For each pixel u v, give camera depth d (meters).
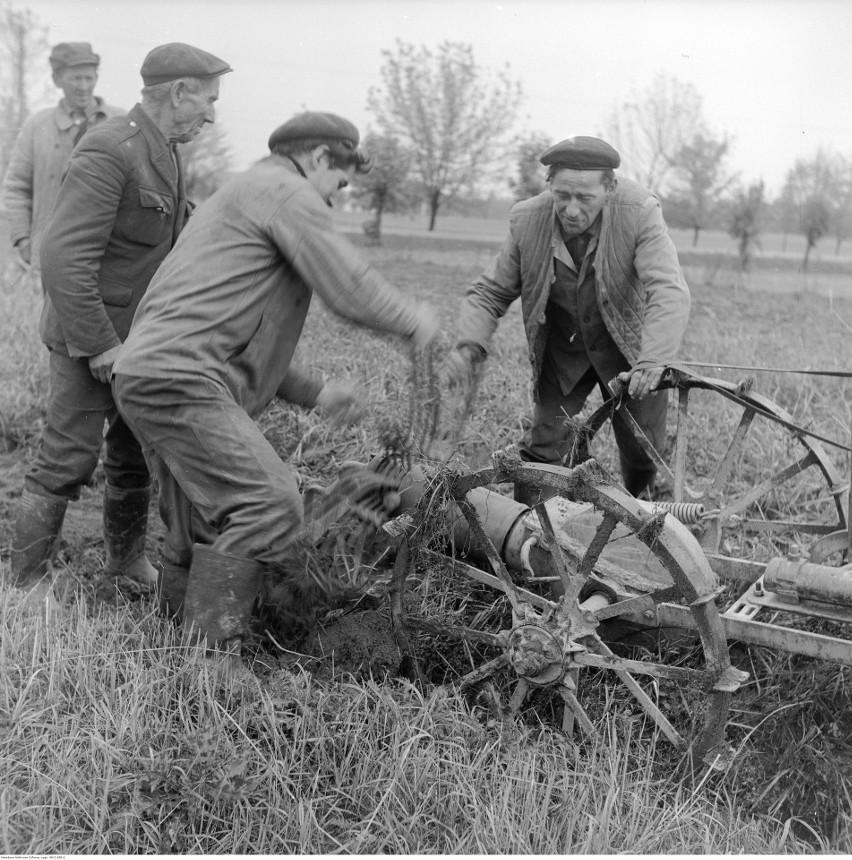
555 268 3.94
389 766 2.93
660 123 11.53
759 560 4.09
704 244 11.95
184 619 3.40
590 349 4.09
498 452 3.22
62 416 3.85
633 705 3.41
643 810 2.90
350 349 5.96
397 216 12.05
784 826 2.98
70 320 3.63
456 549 3.76
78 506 4.79
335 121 3.30
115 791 2.81
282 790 2.90
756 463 5.04
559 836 2.82
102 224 3.61
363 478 3.63
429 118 11.62
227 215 3.19
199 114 3.73
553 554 3.28
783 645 3.10
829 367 6.22
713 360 6.45
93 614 3.78
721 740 3.05
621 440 4.27
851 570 3.13
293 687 3.19
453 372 3.67
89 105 5.61
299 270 3.18
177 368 3.16
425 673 3.54
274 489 3.24
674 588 3.05
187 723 3.04
